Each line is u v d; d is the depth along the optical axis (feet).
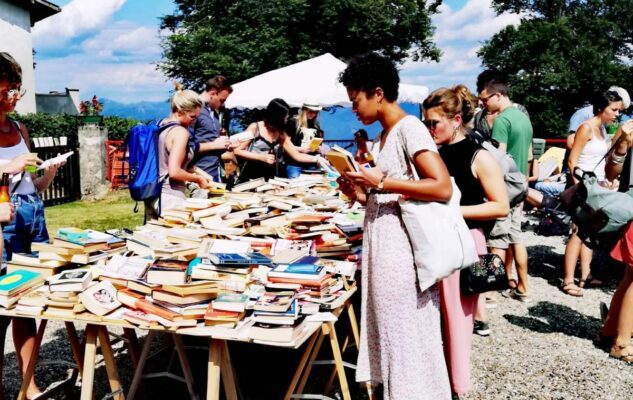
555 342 14.79
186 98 14.24
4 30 58.70
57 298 9.29
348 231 11.92
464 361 10.03
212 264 9.32
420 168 8.41
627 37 119.85
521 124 16.25
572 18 117.50
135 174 14.24
